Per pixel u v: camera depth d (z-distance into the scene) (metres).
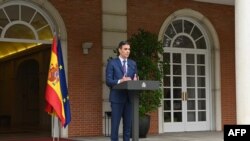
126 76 6.71
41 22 12.27
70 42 12.47
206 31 14.98
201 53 14.90
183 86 14.55
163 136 12.55
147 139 11.44
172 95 14.33
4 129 16.69
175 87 14.40
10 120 21.20
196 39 14.86
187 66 14.67
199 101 14.84
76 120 12.41
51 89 8.21
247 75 8.26
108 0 13.05
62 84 8.52
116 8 13.15
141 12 13.60
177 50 14.44
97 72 12.78
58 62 8.49
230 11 15.24
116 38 13.09
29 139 11.59
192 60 14.77
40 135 13.13
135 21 13.49
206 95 14.95
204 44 15.02
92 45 12.74
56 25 12.38
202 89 14.93
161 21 13.93
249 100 8.25
